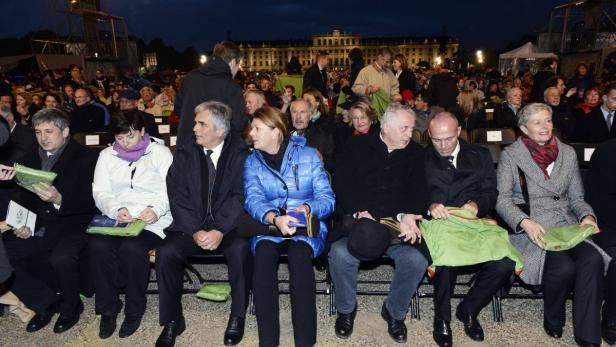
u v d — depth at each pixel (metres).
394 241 2.82
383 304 3.10
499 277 2.74
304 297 2.67
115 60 24.72
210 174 3.06
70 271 2.98
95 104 6.43
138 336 2.97
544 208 3.04
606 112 4.97
